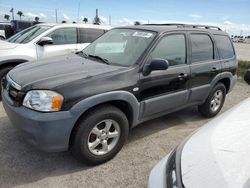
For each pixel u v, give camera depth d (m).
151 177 2.12
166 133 4.69
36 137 3.09
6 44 6.23
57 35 6.88
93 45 4.77
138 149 4.05
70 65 3.85
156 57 4.03
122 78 3.57
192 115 5.64
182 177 1.78
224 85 5.59
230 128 2.20
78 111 3.13
